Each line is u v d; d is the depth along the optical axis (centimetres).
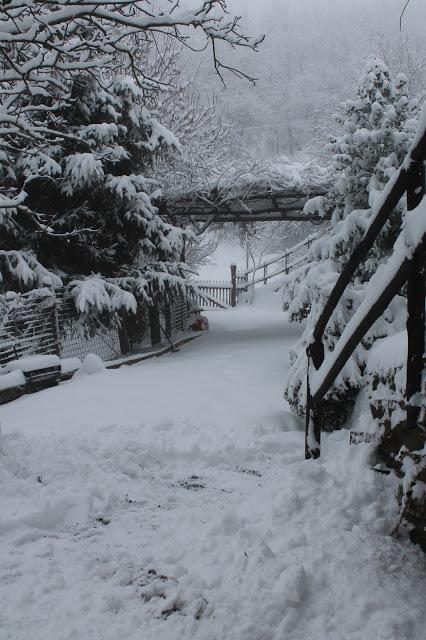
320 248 829
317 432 347
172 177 1641
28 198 1221
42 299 950
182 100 1964
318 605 180
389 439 286
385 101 834
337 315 600
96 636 175
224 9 586
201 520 268
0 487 315
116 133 1205
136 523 276
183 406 664
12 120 592
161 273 1315
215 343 1470
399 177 215
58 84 613
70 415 626
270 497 279
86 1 515
